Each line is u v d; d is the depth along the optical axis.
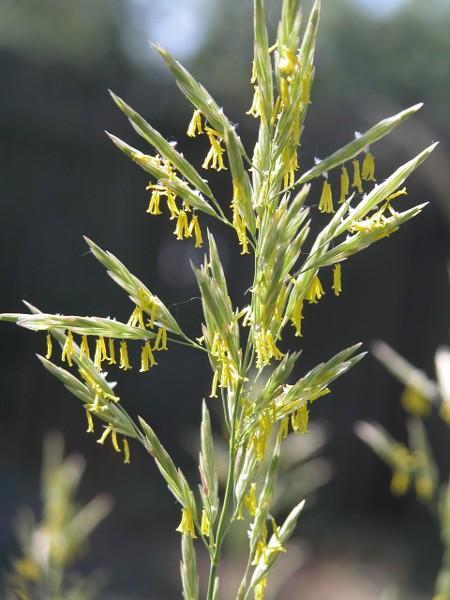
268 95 0.23
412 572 1.20
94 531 1.22
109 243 1.40
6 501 1.23
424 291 1.38
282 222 0.23
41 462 1.41
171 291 1.42
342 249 0.24
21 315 0.24
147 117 1.29
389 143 1.21
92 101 1.33
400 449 0.36
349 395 1.44
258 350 0.23
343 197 0.24
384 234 0.24
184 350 1.43
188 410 1.43
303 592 1.07
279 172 0.23
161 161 0.24
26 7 2.02
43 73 1.33
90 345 0.73
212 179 1.32
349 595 1.08
